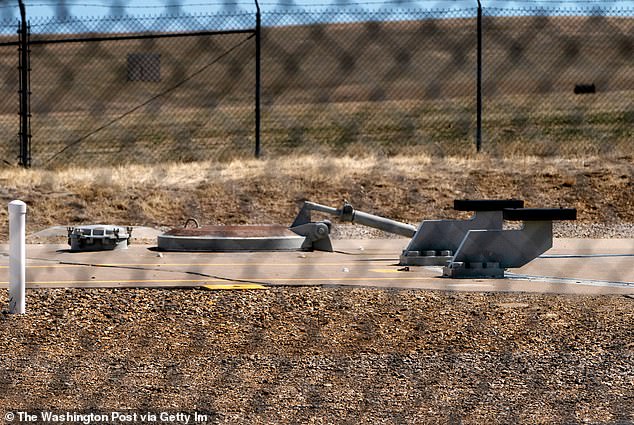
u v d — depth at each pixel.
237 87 133.00
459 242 46.28
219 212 67.00
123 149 106.88
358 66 139.38
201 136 114.94
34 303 34.59
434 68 143.88
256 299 35.66
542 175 74.38
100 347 29.19
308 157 83.69
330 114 128.38
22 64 75.31
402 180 73.31
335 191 70.94
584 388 25.38
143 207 66.81
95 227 50.75
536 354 28.55
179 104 131.12
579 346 29.36
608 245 53.94
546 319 32.72
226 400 24.25
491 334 30.77
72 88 132.62
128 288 37.72
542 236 42.56
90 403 23.89
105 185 70.00
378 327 31.70
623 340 30.00
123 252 49.78
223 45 132.75
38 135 120.44
